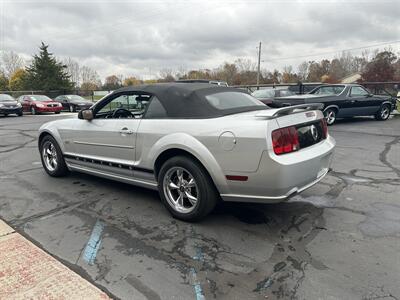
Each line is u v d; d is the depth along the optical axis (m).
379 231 3.27
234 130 3.06
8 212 3.89
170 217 3.69
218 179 3.19
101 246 3.06
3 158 6.96
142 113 3.91
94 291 2.38
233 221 3.56
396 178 5.04
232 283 2.48
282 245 3.04
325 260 2.77
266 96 13.34
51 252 2.96
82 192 4.57
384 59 44.03
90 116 4.43
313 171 3.28
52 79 47.78
